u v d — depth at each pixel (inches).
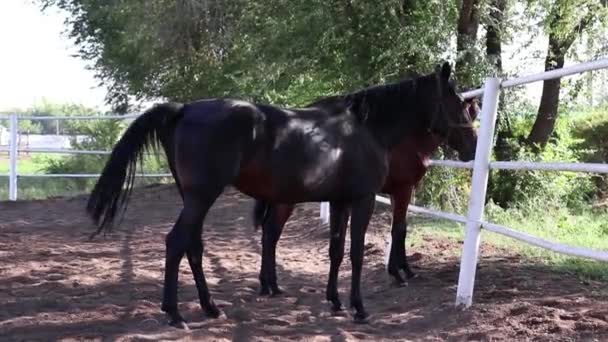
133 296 244.1
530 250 320.2
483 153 225.9
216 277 287.9
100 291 252.8
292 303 242.2
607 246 324.5
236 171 200.5
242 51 653.3
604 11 564.4
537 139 625.3
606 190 665.6
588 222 440.5
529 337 183.9
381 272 293.7
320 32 550.0
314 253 358.9
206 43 681.6
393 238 272.8
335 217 230.8
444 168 484.4
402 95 239.0
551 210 490.3
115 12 723.4
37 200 576.4
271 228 255.1
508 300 221.9
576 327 185.9
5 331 195.8
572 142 653.3
